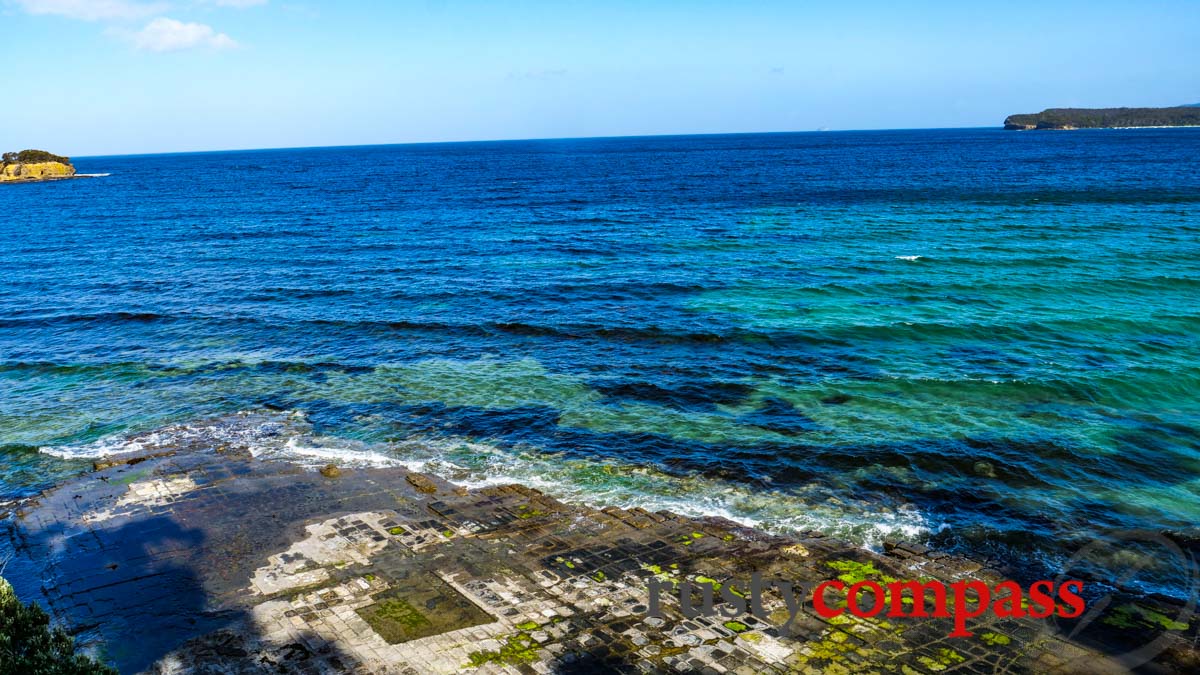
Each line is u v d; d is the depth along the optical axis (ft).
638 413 71.00
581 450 63.36
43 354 92.89
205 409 74.33
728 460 60.90
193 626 39.52
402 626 39.01
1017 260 130.41
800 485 56.65
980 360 82.17
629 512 51.80
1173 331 90.07
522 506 52.80
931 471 58.59
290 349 92.89
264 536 48.98
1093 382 74.84
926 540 48.96
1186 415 67.87
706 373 80.94
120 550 47.65
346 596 41.93
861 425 67.00
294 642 37.83
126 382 82.58
